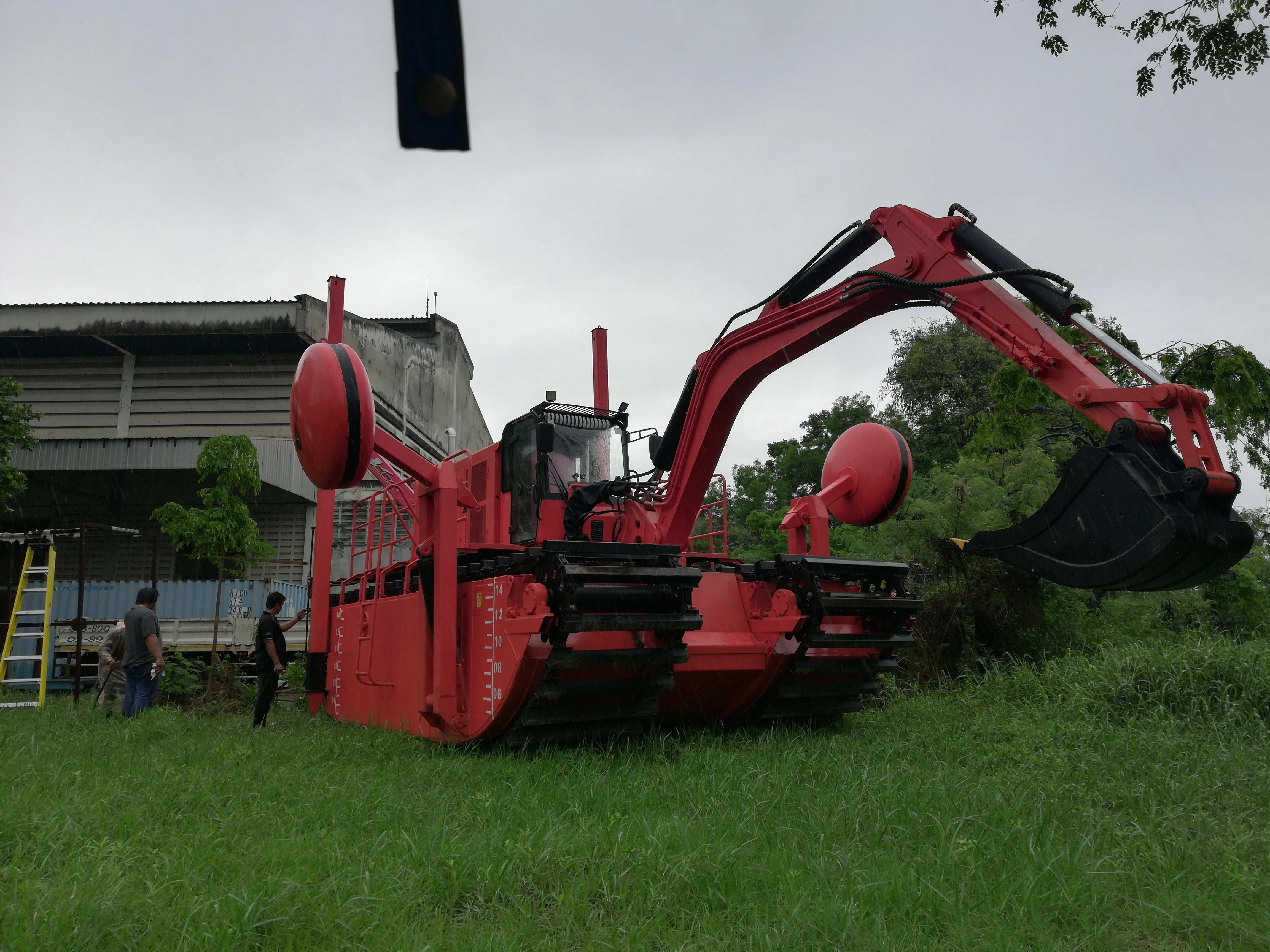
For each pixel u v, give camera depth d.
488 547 7.98
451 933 3.23
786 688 7.94
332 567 18.06
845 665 7.98
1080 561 4.92
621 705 7.02
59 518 19.73
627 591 7.07
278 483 18.12
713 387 7.69
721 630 7.89
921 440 23.50
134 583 15.45
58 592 15.30
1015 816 4.54
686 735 7.75
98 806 4.65
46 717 9.41
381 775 5.97
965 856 3.89
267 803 4.98
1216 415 12.59
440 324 25.55
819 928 3.21
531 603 6.58
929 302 6.21
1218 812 4.84
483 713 7.07
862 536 14.23
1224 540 4.54
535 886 3.72
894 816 4.62
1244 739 6.80
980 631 12.49
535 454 8.52
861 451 8.77
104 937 3.01
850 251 6.84
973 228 5.96
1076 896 3.53
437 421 24.91
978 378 22.73
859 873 3.68
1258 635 13.27
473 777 5.94
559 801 5.09
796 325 6.99
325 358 7.04
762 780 5.45
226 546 13.66
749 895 3.55
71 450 17.91
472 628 7.48
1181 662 8.23
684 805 5.02
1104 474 4.84
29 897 3.17
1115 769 5.65
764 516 19.34
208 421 19.72
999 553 5.28
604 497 8.24
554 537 8.34
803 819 4.62
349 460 6.95
